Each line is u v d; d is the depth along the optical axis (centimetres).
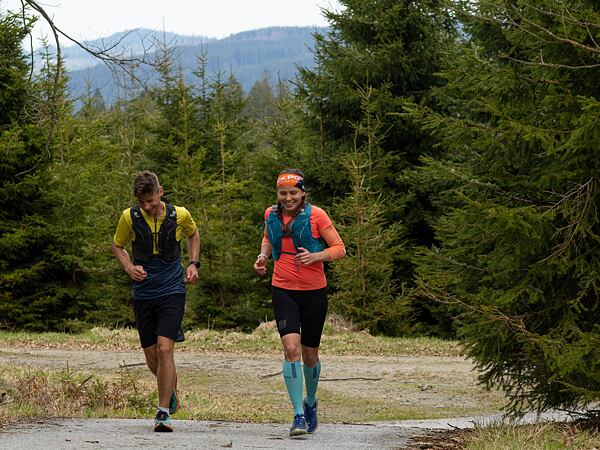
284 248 734
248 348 2111
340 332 2359
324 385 1585
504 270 789
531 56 816
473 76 829
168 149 3853
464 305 764
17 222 2764
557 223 775
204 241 2953
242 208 3238
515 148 770
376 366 1819
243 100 4388
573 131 693
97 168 3328
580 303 729
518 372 820
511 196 798
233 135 4084
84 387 1053
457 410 1341
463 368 1789
